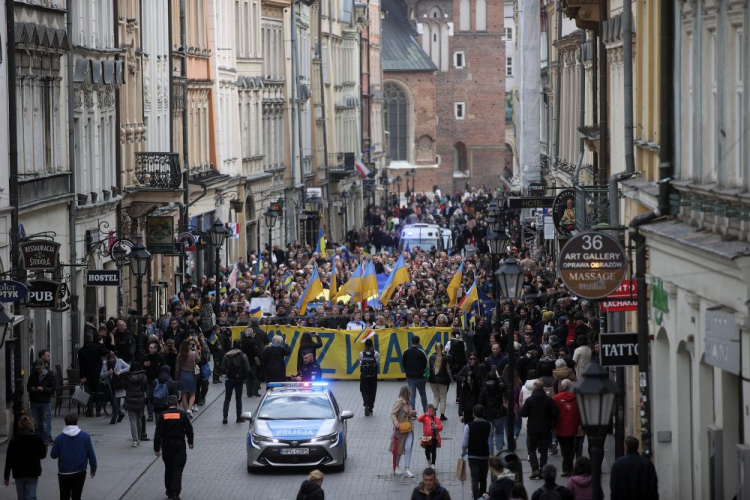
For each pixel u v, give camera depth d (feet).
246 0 391.45
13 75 179.93
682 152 129.29
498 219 310.24
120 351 197.06
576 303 219.20
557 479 149.18
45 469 158.81
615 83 188.85
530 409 149.79
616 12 187.11
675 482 132.36
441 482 153.28
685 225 126.11
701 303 119.24
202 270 329.52
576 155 281.74
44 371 168.35
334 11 551.18
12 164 178.81
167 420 143.64
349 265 323.37
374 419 194.90
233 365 192.13
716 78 116.57
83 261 223.10
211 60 352.69
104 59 247.70
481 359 197.57
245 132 389.60
